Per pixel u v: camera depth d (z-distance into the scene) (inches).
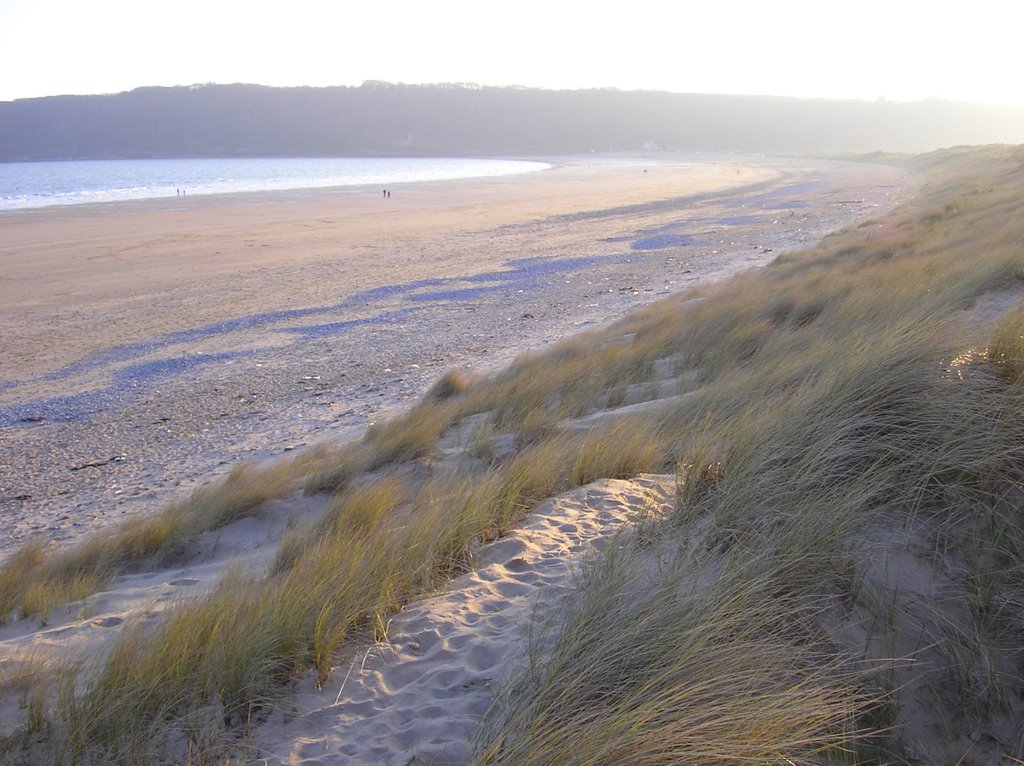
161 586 223.5
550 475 228.5
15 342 749.9
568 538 183.8
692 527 157.2
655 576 138.5
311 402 526.0
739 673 108.4
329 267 1191.6
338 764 114.1
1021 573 121.0
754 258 1055.0
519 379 423.5
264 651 136.4
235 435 466.9
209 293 989.8
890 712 107.2
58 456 446.6
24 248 1487.5
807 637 119.5
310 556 189.9
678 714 101.9
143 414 518.9
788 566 129.7
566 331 690.2
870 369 169.6
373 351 661.9
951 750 103.3
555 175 4424.2
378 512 235.0
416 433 335.6
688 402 276.8
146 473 412.5
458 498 207.6
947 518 134.4
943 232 698.2
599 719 104.0
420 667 136.5
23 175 5792.3
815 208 1763.0
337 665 139.3
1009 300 286.7
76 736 123.6
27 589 233.3
